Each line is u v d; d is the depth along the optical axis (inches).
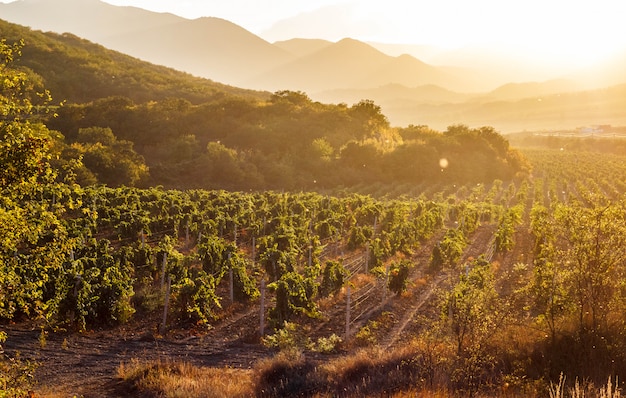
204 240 1088.2
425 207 1943.9
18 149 346.9
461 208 1966.0
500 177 3644.2
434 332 515.5
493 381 405.4
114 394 494.0
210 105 3880.4
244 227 1423.5
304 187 2832.2
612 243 442.3
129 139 3225.9
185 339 710.5
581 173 3791.8
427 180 3260.3
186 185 2581.2
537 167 4576.8
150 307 804.0
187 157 2876.5
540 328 477.4
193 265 1066.1
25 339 648.4
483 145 3868.1
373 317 823.1
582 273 448.8
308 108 4067.4
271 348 685.3
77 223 1138.0
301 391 428.8
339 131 3671.3
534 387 380.8
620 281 451.8
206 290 788.6
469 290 484.4
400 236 1325.0
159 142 3213.6
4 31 5565.9
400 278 918.4
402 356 463.5
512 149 4158.5
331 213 1592.0
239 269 884.0
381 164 3265.3
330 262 925.8
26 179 354.6
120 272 816.3
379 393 385.4
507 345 458.6
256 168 2844.5
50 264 385.1
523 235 1612.9
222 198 1721.2
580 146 7244.1
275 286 765.9
